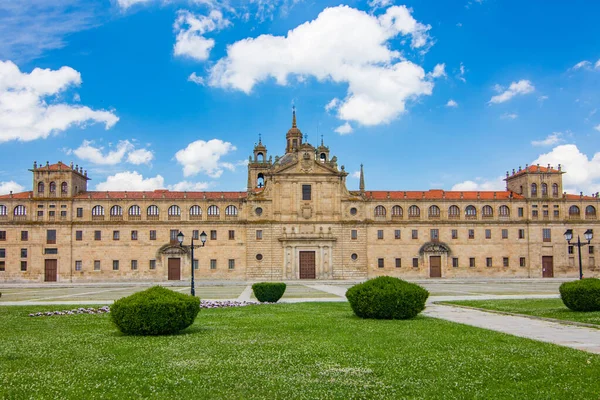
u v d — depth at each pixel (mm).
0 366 24281
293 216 124938
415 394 19875
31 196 123812
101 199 122562
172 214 123875
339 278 124188
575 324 37875
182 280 121812
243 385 21031
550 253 129250
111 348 28531
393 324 37812
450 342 30109
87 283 114938
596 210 130875
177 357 26172
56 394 19734
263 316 43688
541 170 131250
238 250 123438
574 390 20141
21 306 54219
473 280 116438
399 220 126875
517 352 27078
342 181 127250
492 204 129500
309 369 23656
